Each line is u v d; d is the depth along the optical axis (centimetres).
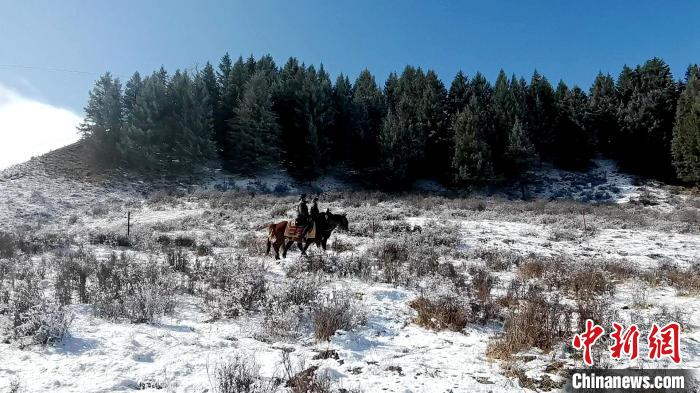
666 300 903
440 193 4488
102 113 4300
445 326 693
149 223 2436
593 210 3102
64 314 582
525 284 1025
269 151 4453
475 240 1866
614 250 1734
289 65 6419
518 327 612
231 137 4631
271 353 533
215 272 954
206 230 2131
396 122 4806
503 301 846
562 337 625
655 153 4841
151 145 4181
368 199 3609
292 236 1308
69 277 852
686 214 2867
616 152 5356
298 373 455
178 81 4525
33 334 529
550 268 1192
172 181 4059
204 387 421
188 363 480
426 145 4984
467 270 1217
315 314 661
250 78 5100
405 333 667
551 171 5178
